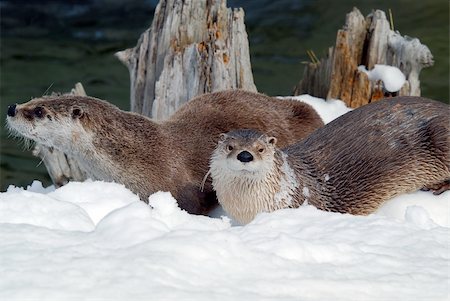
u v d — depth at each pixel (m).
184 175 11.68
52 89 22.38
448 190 11.29
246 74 14.16
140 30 26.09
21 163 19.91
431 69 22.86
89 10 27.34
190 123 12.13
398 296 7.34
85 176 13.49
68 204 8.97
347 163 11.17
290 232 8.70
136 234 7.88
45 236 7.90
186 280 7.14
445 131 11.15
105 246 7.69
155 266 7.23
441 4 26.19
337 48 14.42
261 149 10.31
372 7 26.39
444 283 7.62
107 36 25.75
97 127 11.56
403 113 11.48
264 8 26.78
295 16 26.20
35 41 25.56
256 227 8.64
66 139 11.62
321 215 9.23
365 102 14.38
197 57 13.79
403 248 8.39
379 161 11.15
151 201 9.12
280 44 24.47
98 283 6.90
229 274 7.39
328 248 8.08
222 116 12.32
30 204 8.82
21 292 6.68
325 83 14.79
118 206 9.43
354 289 7.37
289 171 10.78
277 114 12.71
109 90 22.38
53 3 27.62
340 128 11.48
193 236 7.81
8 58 24.39
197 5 14.14
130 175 11.57
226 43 13.99
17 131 11.68
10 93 22.16
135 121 11.77
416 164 11.17
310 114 12.98
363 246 8.34
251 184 10.38
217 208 11.92
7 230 7.98
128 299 6.68
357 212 11.07
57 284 6.85
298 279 7.41
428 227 9.30
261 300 6.93
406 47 14.26
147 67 14.55
